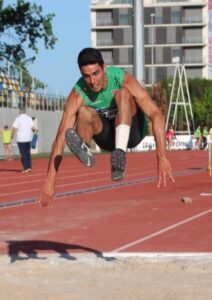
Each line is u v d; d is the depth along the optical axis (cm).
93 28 14388
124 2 14275
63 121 851
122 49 14350
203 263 1008
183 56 14400
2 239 1276
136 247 1162
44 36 6544
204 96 12900
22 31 6519
